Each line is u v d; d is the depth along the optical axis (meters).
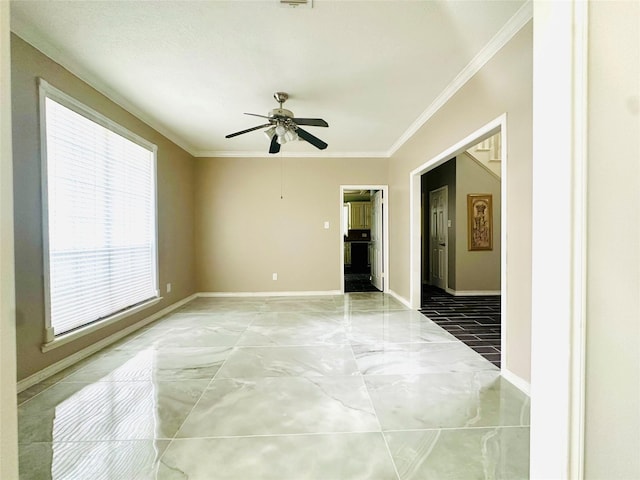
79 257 2.69
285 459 1.46
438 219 6.25
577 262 0.73
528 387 2.06
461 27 2.17
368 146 5.20
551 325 0.77
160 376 2.34
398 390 2.11
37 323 2.24
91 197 2.86
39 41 2.26
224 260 5.52
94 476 1.37
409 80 2.92
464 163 5.46
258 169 5.53
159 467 1.42
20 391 2.11
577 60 0.72
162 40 2.32
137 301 3.61
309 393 2.08
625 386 0.74
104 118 3.00
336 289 5.61
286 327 3.59
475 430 1.68
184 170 5.00
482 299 5.12
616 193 0.73
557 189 0.75
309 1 1.93
